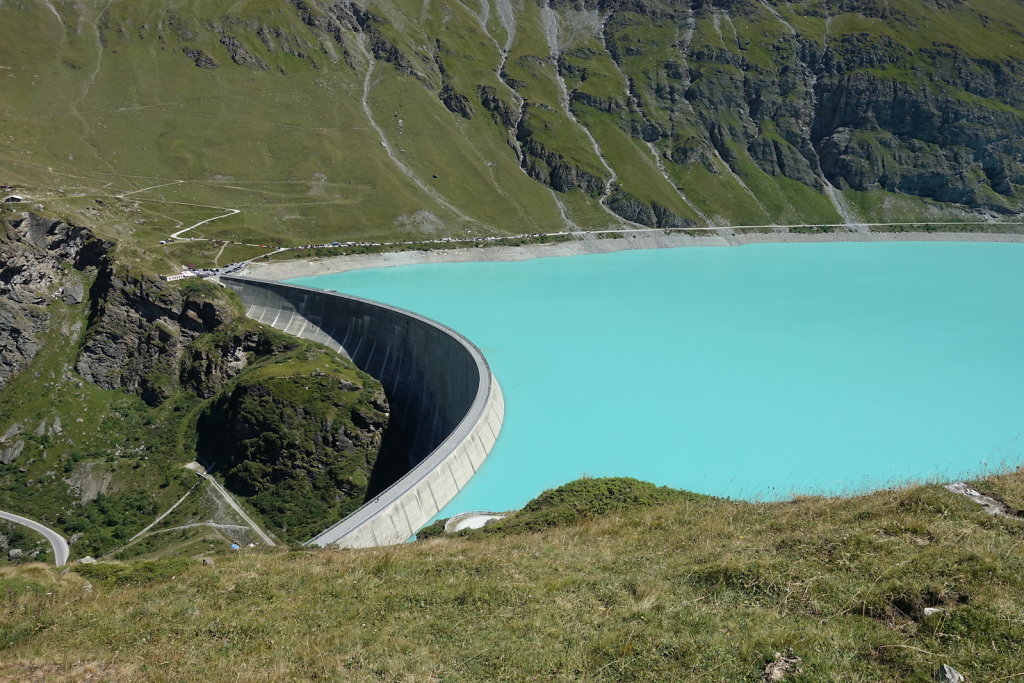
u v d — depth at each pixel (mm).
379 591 31328
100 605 32281
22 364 143125
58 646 28531
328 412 123875
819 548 28094
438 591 30234
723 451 97250
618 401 114188
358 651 25969
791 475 90500
